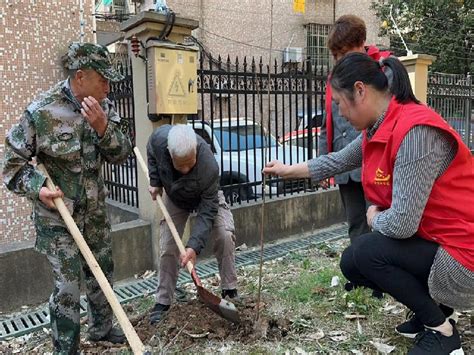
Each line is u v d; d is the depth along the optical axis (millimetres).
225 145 6449
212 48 17734
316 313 3404
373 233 2609
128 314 3715
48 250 2664
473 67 20938
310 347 2914
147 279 4488
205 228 3273
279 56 19312
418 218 2314
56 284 2664
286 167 3168
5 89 6336
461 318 3182
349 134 3525
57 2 6707
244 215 5312
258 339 3053
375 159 2531
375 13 21344
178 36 4578
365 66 2422
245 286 4078
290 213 5781
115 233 4441
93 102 2580
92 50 2590
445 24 21469
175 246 3426
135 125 4734
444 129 2268
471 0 20859
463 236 2354
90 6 7055
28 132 2592
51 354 3131
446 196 2361
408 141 2277
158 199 3496
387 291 2572
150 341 3027
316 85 6078
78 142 2686
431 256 2416
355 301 3506
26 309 3910
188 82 4586
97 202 2869
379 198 2580
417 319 2783
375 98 2432
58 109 2633
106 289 2373
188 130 3109
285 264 4727
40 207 2646
